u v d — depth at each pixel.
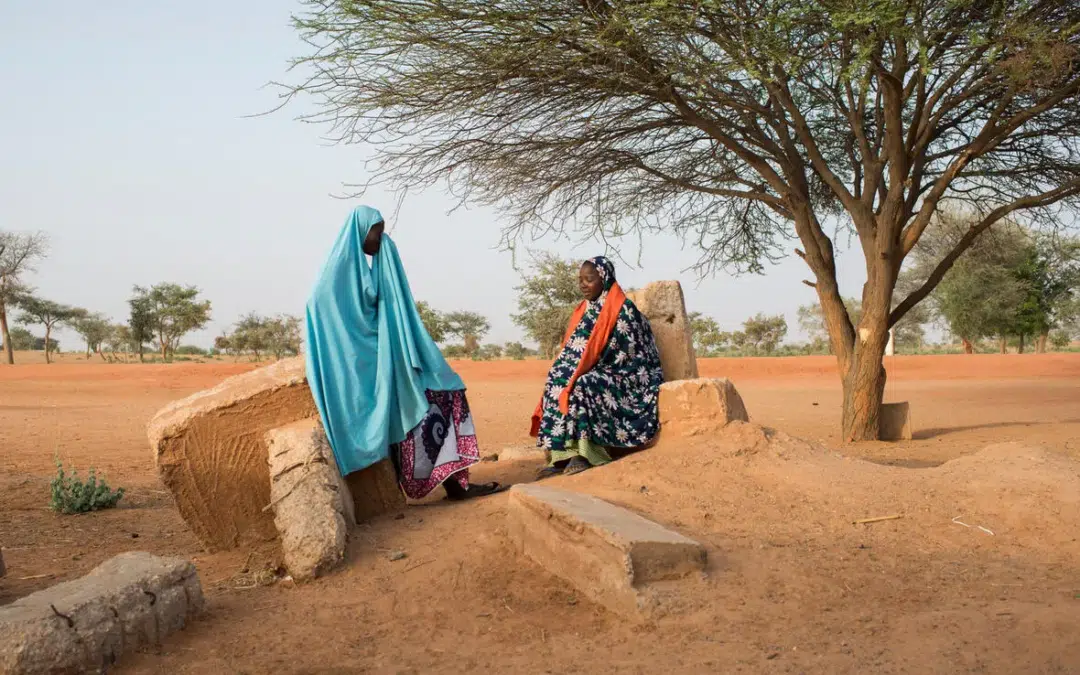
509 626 4.23
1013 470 5.75
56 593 3.93
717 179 14.04
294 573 5.00
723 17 9.37
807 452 6.39
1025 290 39.69
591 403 6.68
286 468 5.43
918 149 11.53
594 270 6.98
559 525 4.84
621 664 3.64
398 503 6.29
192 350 76.38
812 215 12.50
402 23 9.37
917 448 10.25
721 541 4.98
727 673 3.44
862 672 3.34
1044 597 4.03
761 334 60.25
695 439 6.56
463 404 6.71
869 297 11.88
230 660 3.90
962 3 8.62
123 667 3.83
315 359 6.00
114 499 8.35
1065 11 9.48
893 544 4.94
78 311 68.56
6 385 29.22
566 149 12.32
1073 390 21.98
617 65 9.86
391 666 3.79
